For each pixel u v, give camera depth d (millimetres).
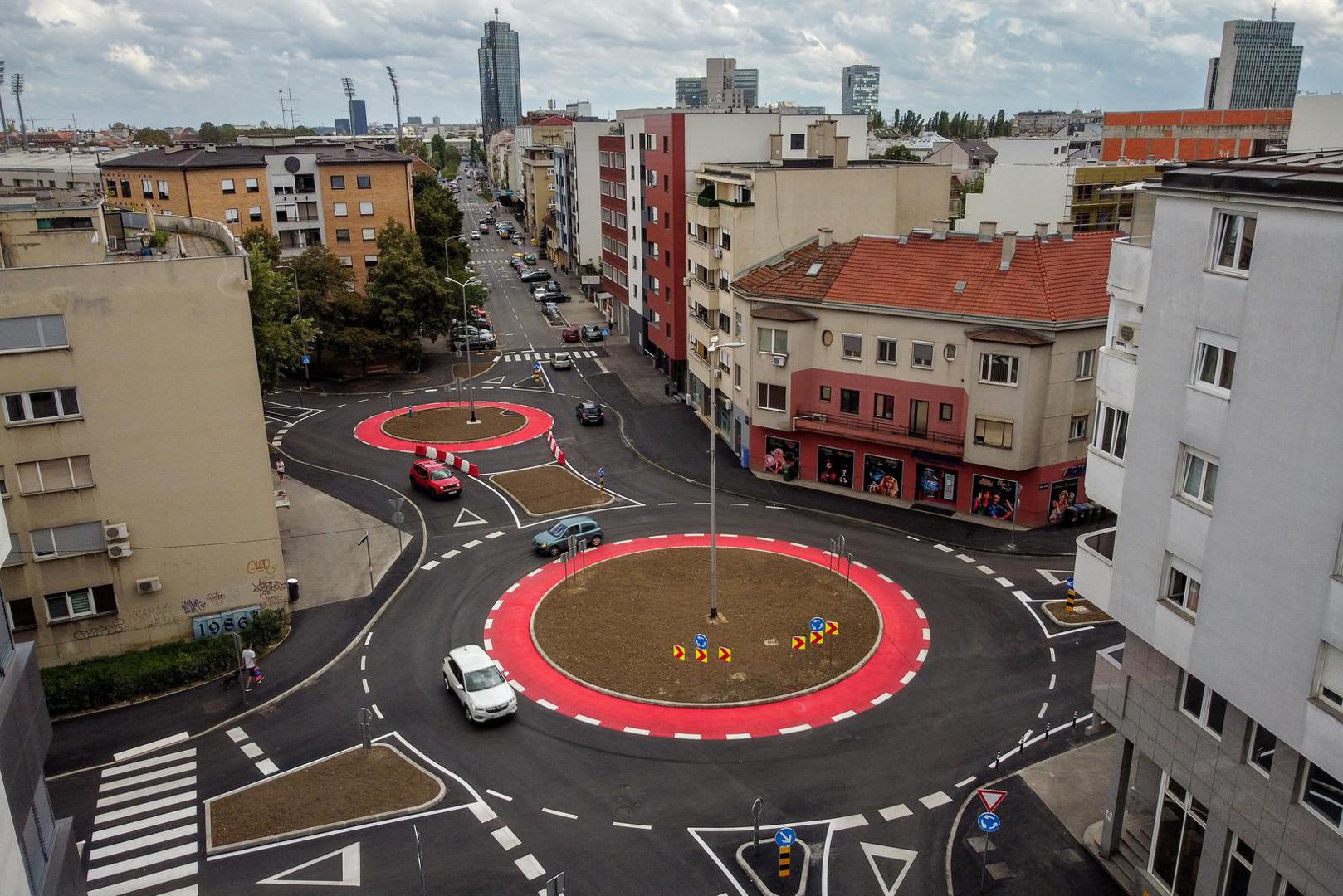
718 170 60594
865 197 57375
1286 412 17406
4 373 30922
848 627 36688
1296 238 16891
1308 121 38625
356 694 32875
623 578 41312
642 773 28281
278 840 25547
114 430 33031
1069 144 151000
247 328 34312
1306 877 18375
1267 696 18422
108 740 30391
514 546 45156
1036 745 29531
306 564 43219
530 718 31203
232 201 84562
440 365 82938
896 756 29016
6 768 14375
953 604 38656
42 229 36625
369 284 78812
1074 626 36688
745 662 34250
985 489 47156
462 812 26609
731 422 59125
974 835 25641
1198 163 19828
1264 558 18188
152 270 32406
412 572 42375
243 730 30875
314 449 59969
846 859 24734
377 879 24047
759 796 27234
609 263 96250
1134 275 21734
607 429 64250
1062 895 23578
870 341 48562
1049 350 43062
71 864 17047
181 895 23609
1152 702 22547
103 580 34000
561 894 20516
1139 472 21656
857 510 48938
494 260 144875
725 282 58812
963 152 164250
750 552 44031
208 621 36094
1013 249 46281
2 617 15609
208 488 35125
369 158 88750
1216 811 20656
